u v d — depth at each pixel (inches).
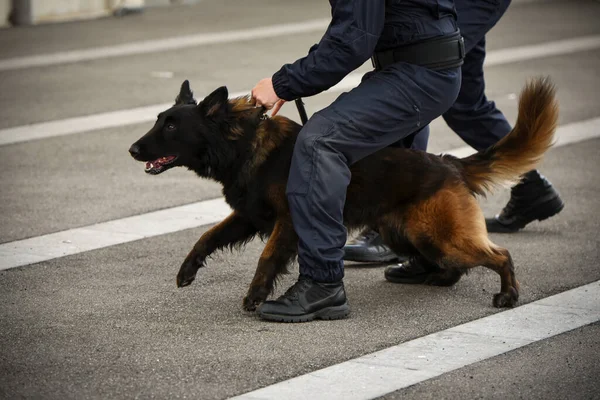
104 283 368.8
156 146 329.1
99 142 597.3
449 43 328.8
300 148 319.0
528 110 343.6
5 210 466.0
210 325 324.2
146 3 1151.6
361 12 314.3
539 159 348.2
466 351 301.6
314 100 708.0
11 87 739.4
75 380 278.1
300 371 285.3
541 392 271.6
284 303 327.0
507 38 960.9
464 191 338.0
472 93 418.9
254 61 834.2
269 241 332.2
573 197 494.9
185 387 273.3
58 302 346.9
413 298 355.3
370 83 326.0
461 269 348.8
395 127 326.0
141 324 324.8
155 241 424.2
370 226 344.8
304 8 1149.7
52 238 425.4
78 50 884.0
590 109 684.7
